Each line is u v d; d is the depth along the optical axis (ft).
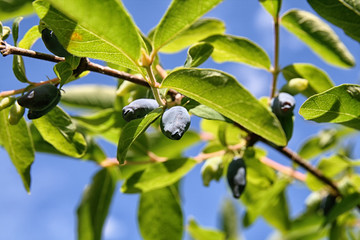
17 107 1.48
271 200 1.89
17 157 1.59
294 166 1.82
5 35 1.47
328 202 1.82
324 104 1.45
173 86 1.40
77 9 1.31
